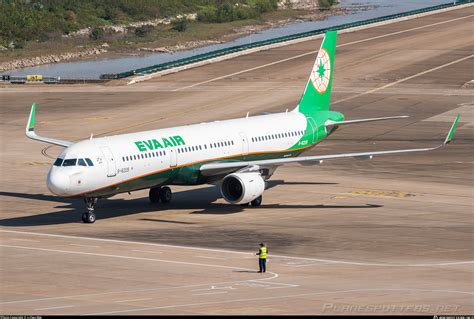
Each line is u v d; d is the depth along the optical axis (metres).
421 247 174.25
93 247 174.38
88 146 196.62
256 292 136.00
